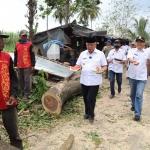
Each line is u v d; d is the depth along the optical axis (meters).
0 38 2.66
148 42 29.48
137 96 5.19
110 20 24.70
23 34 5.89
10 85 2.90
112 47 10.42
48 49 12.45
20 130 4.37
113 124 4.95
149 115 5.67
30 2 8.34
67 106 6.01
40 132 4.36
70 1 24.70
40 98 6.04
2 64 2.72
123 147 3.90
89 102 4.85
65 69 9.53
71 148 3.79
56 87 5.59
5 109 2.85
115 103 6.66
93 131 4.52
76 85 6.61
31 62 6.05
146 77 5.27
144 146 3.97
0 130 4.27
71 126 4.73
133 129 4.70
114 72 7.17
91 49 4.76
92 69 4.74
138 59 5.20
